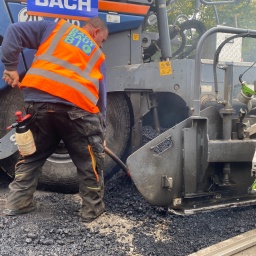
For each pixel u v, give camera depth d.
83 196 3.21
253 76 5.36
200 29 5.88
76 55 2.98
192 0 7.88
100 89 3.16
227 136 3.12
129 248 2.78
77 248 2.72
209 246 2.81
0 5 3.57
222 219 3.26
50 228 3.00
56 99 2.92
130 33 4.08
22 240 2.79
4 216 3.15
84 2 3.75
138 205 3.52
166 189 3.03
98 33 3.24
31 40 3.04
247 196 3.25
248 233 2.92
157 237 2.96
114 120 4.11
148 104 4.08
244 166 3.22
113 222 3.20
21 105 3.78
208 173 3.12
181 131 3.03
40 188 3.96
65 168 3.91
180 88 3.92
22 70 3.66
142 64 3.99
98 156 3.14
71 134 3.07
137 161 2.97
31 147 3.06
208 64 4.52
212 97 4.38
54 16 3.67
